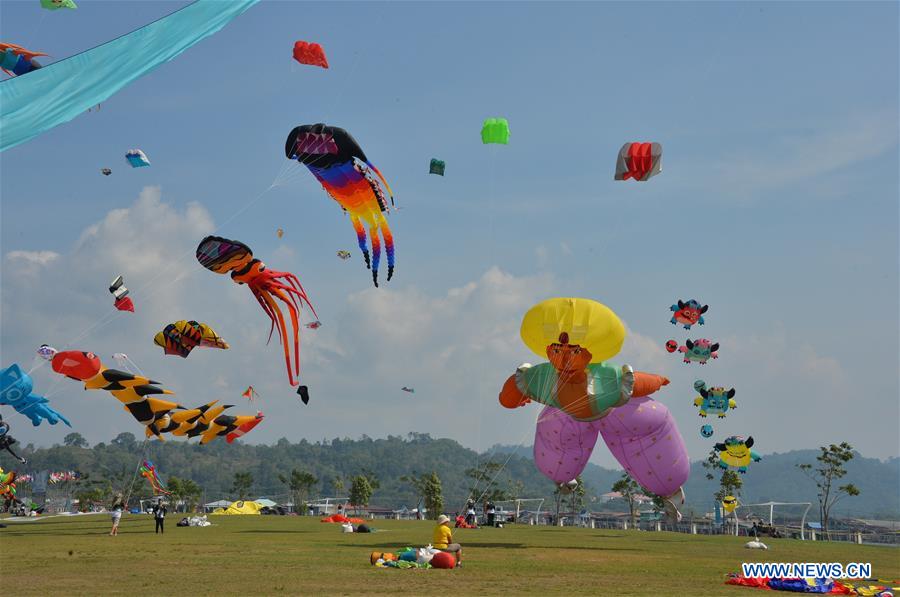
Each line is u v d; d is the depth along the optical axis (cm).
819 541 5503
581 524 7825
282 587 2053
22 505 8344
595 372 3678
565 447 3972
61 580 2188
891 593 2269
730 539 5212
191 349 3412
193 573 2383
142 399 3488
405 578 2328
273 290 2914
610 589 2172
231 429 3897
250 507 9094
